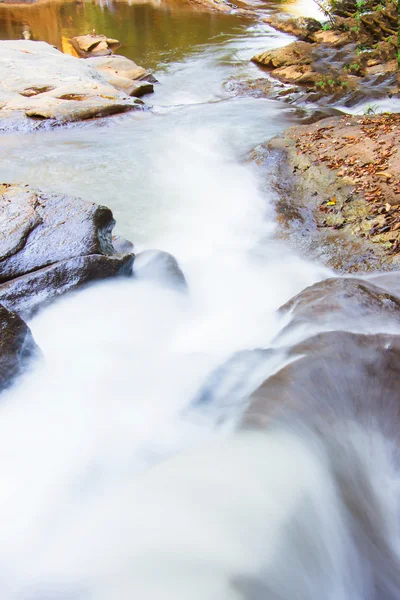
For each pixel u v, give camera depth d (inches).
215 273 242.5
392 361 138.6
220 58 749.3
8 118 429.7
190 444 126.6
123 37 884.6
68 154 371.9
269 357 151.4
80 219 204.4
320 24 867.4
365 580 95.5
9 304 169.0
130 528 100.2
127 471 124.6
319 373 135.1
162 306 195.9
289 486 104.4
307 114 455.5
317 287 187.3
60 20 1029.2
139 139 404.5
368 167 284.4
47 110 440.1
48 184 321.7
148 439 132.3
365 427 123.0
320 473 109.5
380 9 743.7
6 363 139.9
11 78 518.3
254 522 97.0
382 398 129.0
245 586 85.6
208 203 307.0
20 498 120.3
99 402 147.5
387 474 115.5
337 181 283.1
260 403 126.0
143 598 85.5
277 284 233.5
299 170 308.5
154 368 163.9
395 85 555.2
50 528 112.5
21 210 206.8
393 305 167.9
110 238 217.5
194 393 142.9
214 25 983.0
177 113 482.6
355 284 179.9
